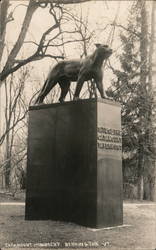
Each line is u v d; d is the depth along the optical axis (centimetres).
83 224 791
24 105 1559
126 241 693
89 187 791
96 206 774
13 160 1457
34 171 912
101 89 848
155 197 1585
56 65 939
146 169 1638
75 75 902
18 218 867
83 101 831
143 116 1641
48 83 945
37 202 890
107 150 812
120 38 1623
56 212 851
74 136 839
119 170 835
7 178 1428
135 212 1015
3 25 1066
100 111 809
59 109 881
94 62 841
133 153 1666
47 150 894
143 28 1611
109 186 805
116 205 816
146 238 712
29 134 943
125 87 1655
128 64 1675
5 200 1177
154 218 917
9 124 1447
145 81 1673
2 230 722
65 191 839
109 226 794
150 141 1639
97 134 796
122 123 1623
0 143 1400
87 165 802
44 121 913
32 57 1072
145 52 1675
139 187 1634
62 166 854
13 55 1065
